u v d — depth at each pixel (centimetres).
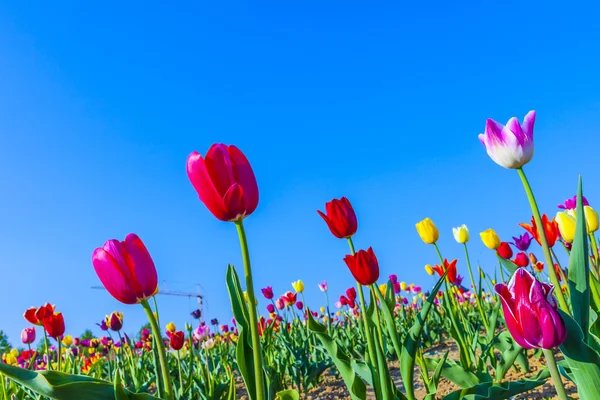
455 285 131
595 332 56
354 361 71
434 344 153
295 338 165
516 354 91
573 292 41
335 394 116
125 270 43
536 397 84
